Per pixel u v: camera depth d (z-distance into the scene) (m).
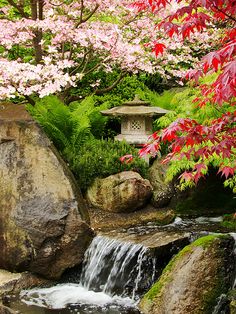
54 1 8.38
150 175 7.54
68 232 6.08
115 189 7.01
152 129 8.35
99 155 7.38
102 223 6.72
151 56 8.24
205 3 2.93
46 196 6.21
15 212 6.11
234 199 7.33
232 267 4.80
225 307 4.54
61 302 5.43
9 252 6.05
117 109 7.74
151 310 4.84
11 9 9.31
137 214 7.00
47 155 6.44
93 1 7.96
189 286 4.68
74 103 8.53
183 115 5.80
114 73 9.78
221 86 2.70
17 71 6.36
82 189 7.36
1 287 5.69
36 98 8.64
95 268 5.93
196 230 6.15
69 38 7.43
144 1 4.26
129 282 5.52
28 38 7.59
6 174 6.30
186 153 3.83
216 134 3.77
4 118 6.50
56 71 6.59
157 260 5.46
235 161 4.36
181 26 3.29
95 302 5.43
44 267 5.98
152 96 9.27
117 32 7.23
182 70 8.45
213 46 8.76
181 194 7.26
